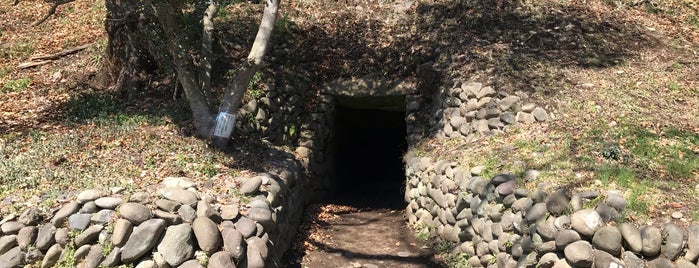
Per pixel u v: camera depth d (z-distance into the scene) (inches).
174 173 251.6
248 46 377.1
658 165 220.1
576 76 325.1
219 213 218.4
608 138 248.4
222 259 200.1
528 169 226.5
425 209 308.3
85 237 207.9
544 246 187.5
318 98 381.7
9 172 247.8
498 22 387.9
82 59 409.7
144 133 293.6
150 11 287.3
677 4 445.7
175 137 291.0
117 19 330.3
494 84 317.4
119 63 367.2
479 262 236.2
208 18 330.3
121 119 315.6
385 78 379.2
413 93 373.1
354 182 521.3
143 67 358.0
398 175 563.2
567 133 263.3
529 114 296.2
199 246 205.0
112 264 203.2
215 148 286.0
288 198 277.0
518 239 204.4
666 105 294.5
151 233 203.2
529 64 335.9
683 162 222.8
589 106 291.7
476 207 239.5
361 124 498.0
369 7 427.2
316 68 386.9
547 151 244.4
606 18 404.8
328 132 395.5
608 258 170.2
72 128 306.0
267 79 359.9
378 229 322.7
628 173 206.7
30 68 409.7
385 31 406.9
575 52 355.9
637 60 352.8
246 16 404.5
